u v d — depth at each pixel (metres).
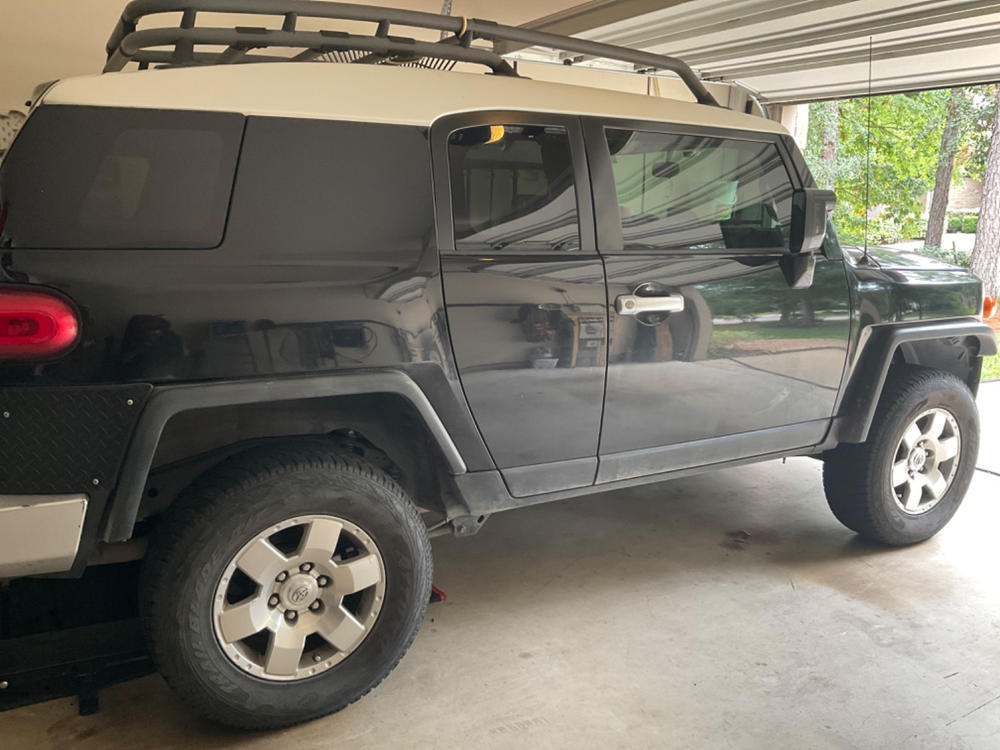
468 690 2.44
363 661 2.28
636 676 2.54
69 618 2.30
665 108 2.75
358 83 2.22
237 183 2.01
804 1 4.01
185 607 1.99
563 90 2.57
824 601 3.05
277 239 2.03
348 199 2.13
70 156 1.85
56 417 1.80
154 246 1.90
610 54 2.74
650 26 4.55
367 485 2.18
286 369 2.02
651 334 2.62
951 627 2.89
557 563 3.33
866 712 2.39
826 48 4.84
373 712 2.33
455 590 3.08
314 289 2.04
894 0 3.86
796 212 2.83
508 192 2.38
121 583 2.43
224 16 4.38
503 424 2.41
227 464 2.11
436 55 2.47
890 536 3.45
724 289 2.76
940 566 3.39
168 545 1.99
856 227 15.27
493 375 2.34
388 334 2.14
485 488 2.44
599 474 2.65
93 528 1.87
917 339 3.27
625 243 2.59
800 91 6.36
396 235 2.18
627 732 2.27
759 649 2.71
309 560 2.15
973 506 4.08
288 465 2.10
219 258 1.96
